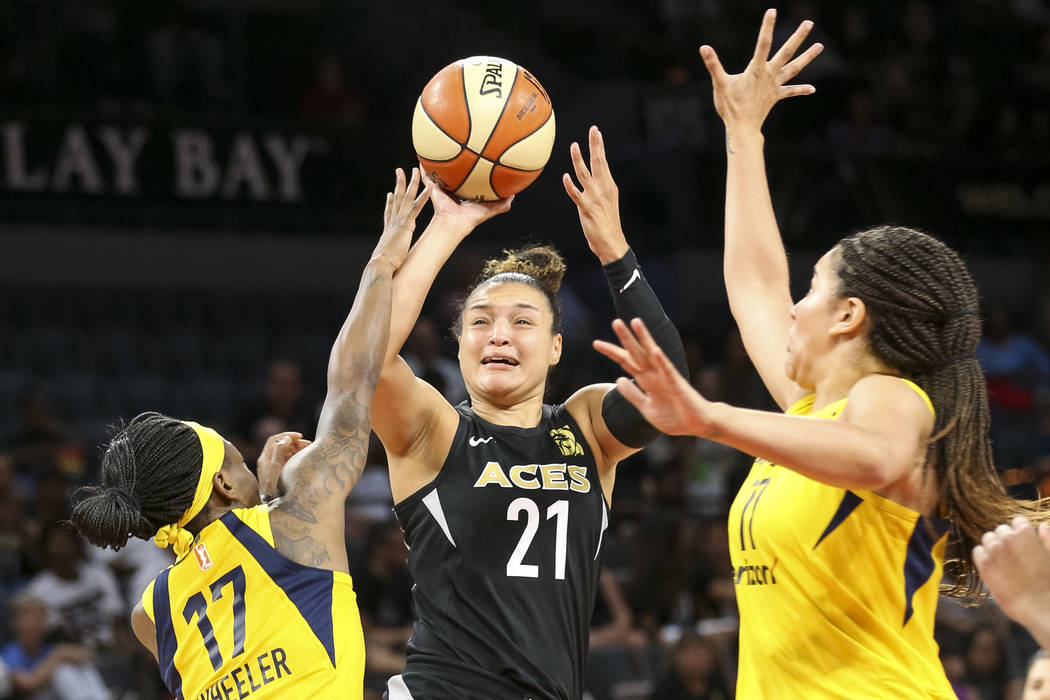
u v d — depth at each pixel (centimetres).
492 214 333
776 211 1262
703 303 1327
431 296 1259
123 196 1095
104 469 281
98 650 709
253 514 285
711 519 866
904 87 1417
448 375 950
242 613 279
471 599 310
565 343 1248
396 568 741
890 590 253
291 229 1162
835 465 222
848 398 250
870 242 261
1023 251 1431
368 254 1409
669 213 1287
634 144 1339
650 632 795
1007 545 214
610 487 344
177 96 1281
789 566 257
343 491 290
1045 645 211
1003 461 1146
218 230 1152
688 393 219
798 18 1466
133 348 1219
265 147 1152
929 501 254
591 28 1545
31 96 1157
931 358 254
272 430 863
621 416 330
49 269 1267
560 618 313
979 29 1548
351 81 1423
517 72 336
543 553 315
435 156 326
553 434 332
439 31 1528
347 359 298
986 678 766
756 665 266
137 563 756
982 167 1353
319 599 280
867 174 1304
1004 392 1232
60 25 1280
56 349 1190
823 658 255
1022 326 1412
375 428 323
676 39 1456
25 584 723
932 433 248
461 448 322
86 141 1084
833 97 1380
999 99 1455
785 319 311
